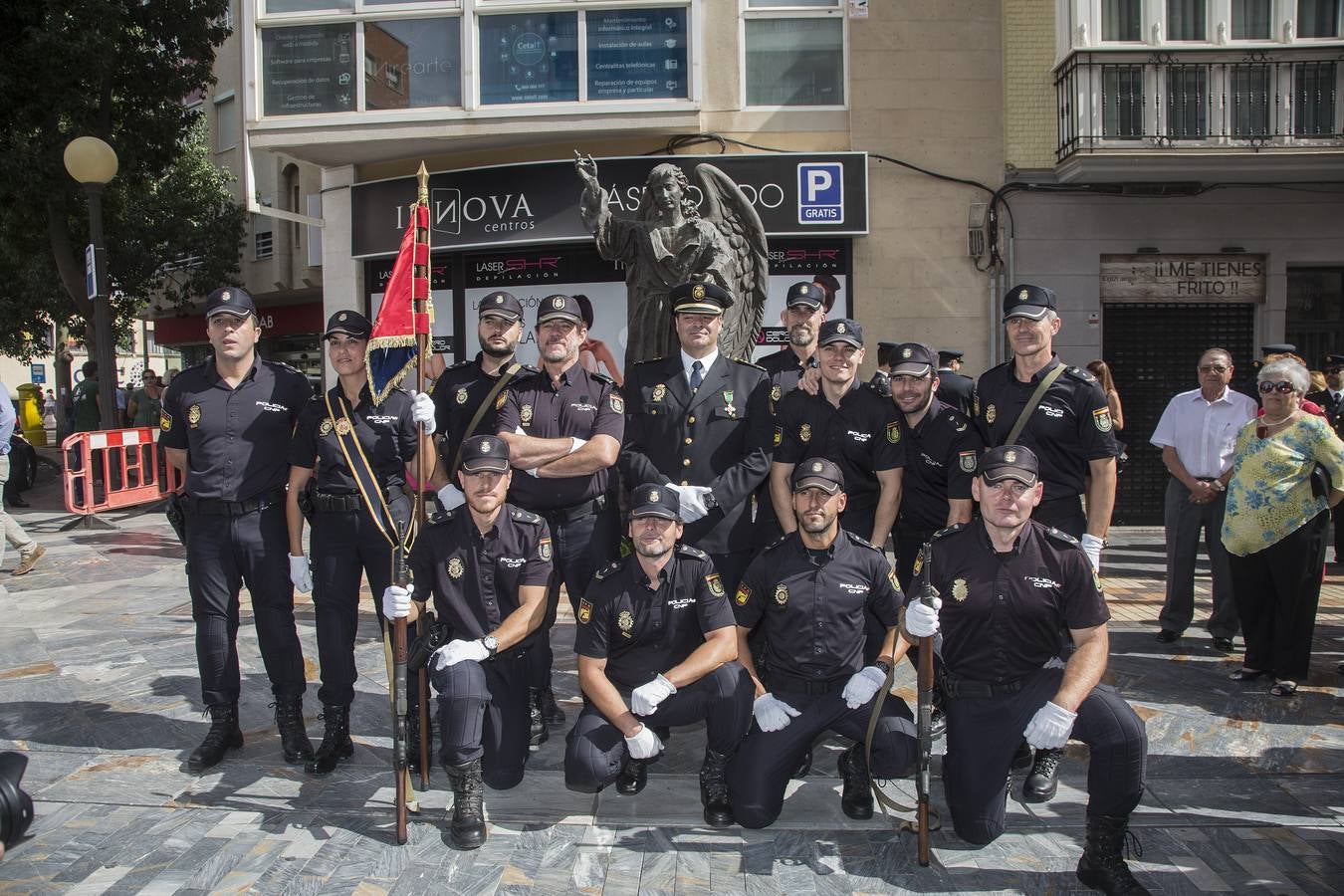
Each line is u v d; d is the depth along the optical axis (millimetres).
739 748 3801
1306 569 5086
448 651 3756
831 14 10711
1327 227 10820
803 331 5082
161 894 3273
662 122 10414
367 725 4863
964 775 3498
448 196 10945
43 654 6023
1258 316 10992
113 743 4605
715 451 4543
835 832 3748
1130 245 10766
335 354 4355
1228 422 5965
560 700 5242
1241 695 5191
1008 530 3486
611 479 4816
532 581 3984
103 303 11398
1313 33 10305
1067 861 3498
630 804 3998
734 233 6438
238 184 19547
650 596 3867
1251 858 3473
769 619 3938
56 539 10430
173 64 15078
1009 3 10703
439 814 3879
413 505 4496
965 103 10672
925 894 3285
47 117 14078
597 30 10438
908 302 10734
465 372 4891
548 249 11023
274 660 4410
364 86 10602
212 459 4363
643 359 5902
